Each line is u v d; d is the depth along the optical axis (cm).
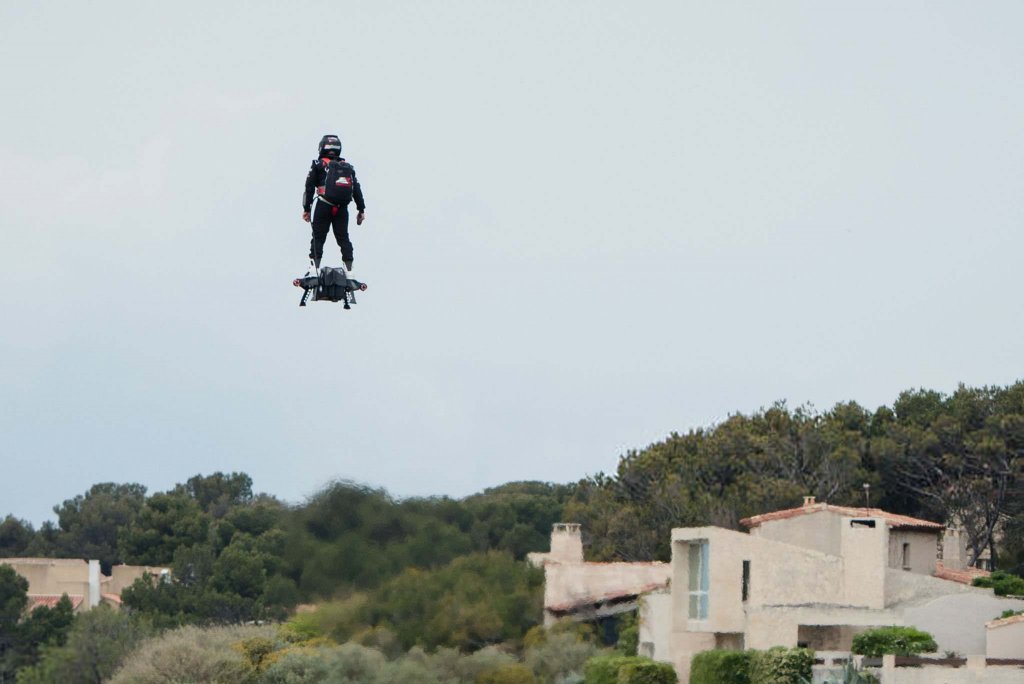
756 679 19825
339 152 12444
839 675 18688
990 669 16862
